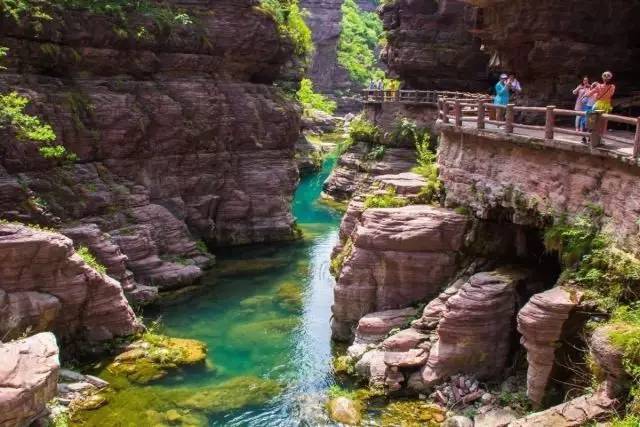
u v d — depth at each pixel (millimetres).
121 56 27328
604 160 13844
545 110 15484
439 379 16094
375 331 18297
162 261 26000
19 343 14164
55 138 22703
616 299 12734
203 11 30562
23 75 23906
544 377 13547
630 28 22953
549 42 22812
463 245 18828
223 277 27266
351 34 105312
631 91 23453
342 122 78562
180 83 29578
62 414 15180
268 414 15859
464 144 19734
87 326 19156
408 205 21562
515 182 17047
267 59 33438
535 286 16719
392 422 14969
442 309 17500
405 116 41625
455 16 41812
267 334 21188
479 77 42062
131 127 26938
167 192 29000
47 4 24469
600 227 13875
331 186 46625
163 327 21688
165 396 16734
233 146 32250
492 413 14438
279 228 33312
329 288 26109
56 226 22203
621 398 11078
